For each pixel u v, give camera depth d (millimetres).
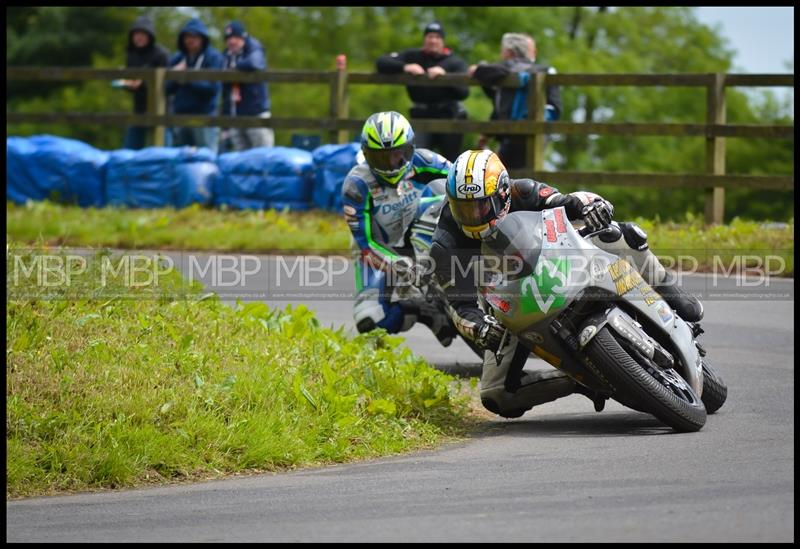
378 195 32469
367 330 33125
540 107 56156
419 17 141750
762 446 23031
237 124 62406
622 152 125562
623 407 28844
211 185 59938
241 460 23391
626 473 21031
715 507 18125
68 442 23047
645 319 24891
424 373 29328
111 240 51938
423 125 56781
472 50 120875
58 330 27469
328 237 51469
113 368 25828
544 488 20156
